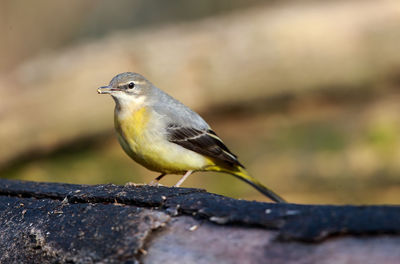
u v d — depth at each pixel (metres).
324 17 17.11
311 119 18.16
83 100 15.85
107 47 16.89
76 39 21.06
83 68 15.93
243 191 15.16
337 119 18.08
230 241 4.15
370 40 16.92
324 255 3.77
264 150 17.25
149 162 8.05
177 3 22.81
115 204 5.08
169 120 7.97
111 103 16.25
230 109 17.69
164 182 15.73
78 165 16.41
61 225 4.94
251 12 18.75
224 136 17.92
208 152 8.27
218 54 16.48
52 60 16.66
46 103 15.56
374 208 3.98
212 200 4.64
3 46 19.80
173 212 4.62
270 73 16.78
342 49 16.83
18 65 19.92
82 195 5.35
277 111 18.17
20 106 15.37
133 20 22.16
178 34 17.22
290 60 16.70
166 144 7.91
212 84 16.62
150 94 8.09
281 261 3.85
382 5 17.52
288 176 15.98
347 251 3.73
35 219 5.23
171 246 4.30
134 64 16.25
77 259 4.57
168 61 16.25
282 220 4.12
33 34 20.33
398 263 3.55
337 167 16.20
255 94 17.16
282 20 16.98
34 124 15.50
